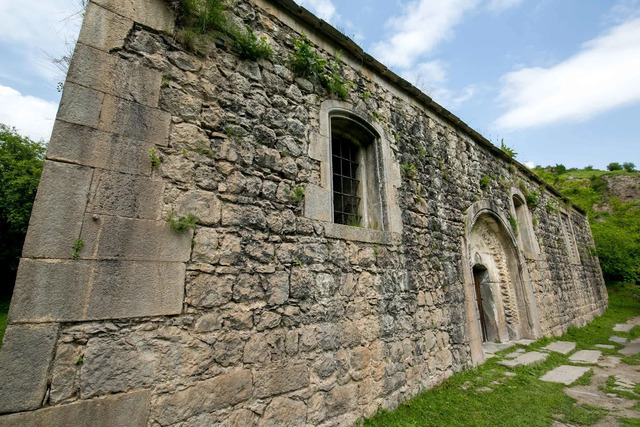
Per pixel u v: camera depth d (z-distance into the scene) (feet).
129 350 7.03
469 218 20.07
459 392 14.05
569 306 31.48
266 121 10.82
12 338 5.96
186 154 8.74
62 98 7.21
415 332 14.21
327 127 12.89
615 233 55.16
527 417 12.01
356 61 15.35
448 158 20.02
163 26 9.07
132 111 8.07
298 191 11.06
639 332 30.68
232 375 8.34
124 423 6.68
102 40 7.98
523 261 25.41
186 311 7.94
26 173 42.45
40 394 6.01
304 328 10.17
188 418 7.47
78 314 6.59
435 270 16.46
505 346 22.03
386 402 11.97
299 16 13.01
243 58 10.77
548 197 34.78
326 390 10.24
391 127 16.31
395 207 15.01
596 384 16.12
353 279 12.13
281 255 10.12
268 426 8.69
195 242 8.41
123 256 7.29
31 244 6.38
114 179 7.50
